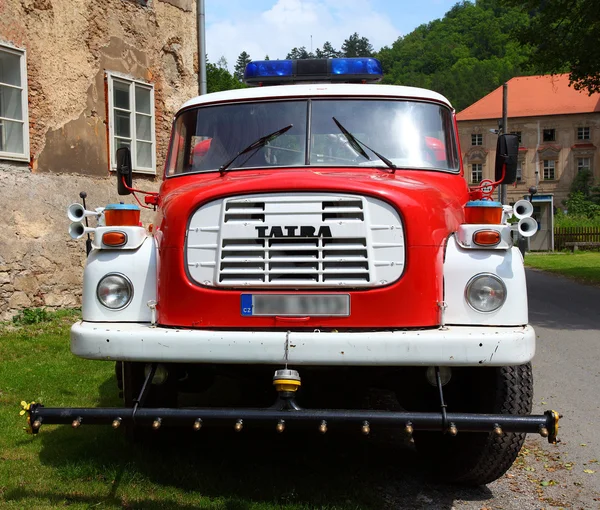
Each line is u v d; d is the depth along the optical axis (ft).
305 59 20.08
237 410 11.07
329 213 12.40
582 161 211.41
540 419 10.74
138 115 40.09
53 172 33.99
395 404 19.35
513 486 14.11
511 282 12.14
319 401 17.80
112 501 12.53
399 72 368.27
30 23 32.71
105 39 37.19
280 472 14.30
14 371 21.80
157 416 11.11
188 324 12.44
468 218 13.00
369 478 14.20
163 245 12.81
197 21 44.80
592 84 55.01
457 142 16.66
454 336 11.50
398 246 12.31
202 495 12.94
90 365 22.82
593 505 13.20
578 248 120.88
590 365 25.61
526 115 212.02
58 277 33.76
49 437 16.03
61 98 34.42
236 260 12.38
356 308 12.12
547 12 51.49
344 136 15.53
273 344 11.62
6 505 12.24
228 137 15.99
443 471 14.06
